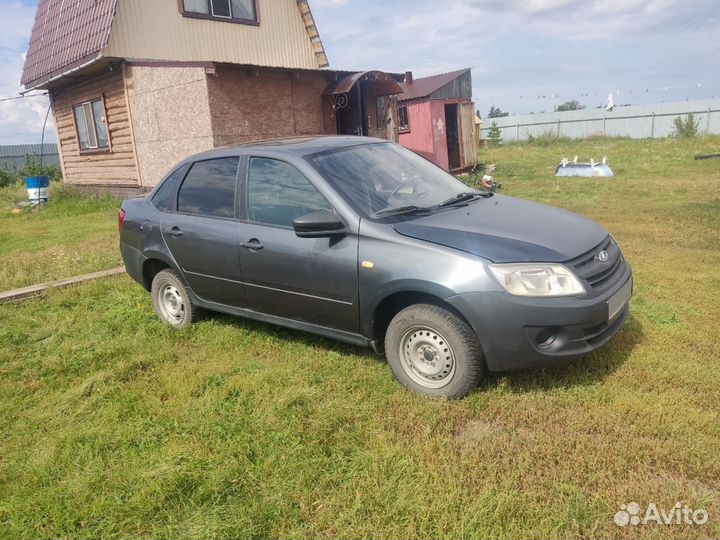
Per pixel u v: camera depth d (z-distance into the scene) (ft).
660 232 26.71
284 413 11.83
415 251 11.82
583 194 39.86
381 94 49.57
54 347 16.92
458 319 11.53
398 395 12.23
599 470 9.38
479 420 11.28
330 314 13.37
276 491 9.49
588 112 116.98
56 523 9.05
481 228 12.33
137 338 16.76
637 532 8.14
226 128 39.19
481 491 9.04
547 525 8.30
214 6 49.08
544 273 11.11
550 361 11.27
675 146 79.61
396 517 8.68
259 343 15.60
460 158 64.80
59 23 51.29
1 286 23.16
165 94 40.75
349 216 12.81
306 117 44.96
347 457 10.30
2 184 81.56
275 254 13.88
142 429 11.73
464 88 68.13
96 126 50.24
